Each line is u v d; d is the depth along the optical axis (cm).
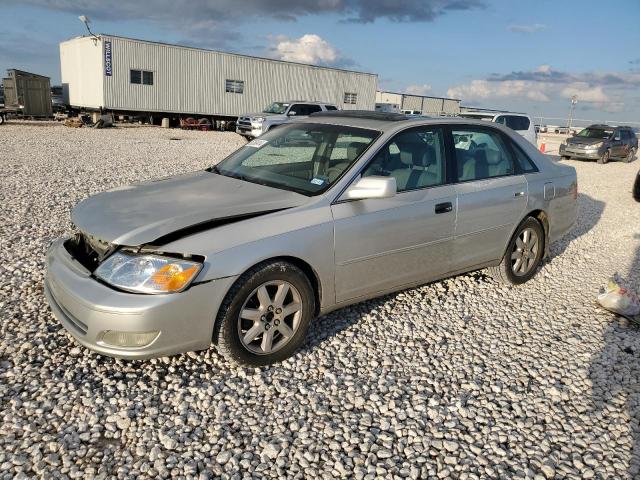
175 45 2553
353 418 279
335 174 357
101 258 296
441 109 4844
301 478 236
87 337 281
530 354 363
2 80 2672
